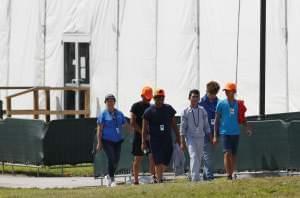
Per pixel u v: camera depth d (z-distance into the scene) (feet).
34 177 291.79
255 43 365.40
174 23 387.55
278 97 361.92
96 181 271.08
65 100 419.13
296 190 194.70
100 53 409.08
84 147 306.55
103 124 246.68
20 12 430.20
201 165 253.44
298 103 358.23
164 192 200.64
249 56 367.04
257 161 257.14
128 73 401.08
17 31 430.61
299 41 358.84
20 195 220.43
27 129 301.22
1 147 309.42
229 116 240.73
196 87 381.60
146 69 395.75
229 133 240.73
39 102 418.92
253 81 365.61
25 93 403.95
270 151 255.70
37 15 426.10
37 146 298.15
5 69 432.66
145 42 395.75
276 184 201.05
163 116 234.79
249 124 254.88
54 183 269.03
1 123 309.22
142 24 397.19
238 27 370.32
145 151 237.66
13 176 296.71
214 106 248.93
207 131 240.32
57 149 299.79
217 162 258.57
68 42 418.92
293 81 359.25
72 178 285.02
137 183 244.42
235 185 202.59
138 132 243.40
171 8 388.78
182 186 207.51
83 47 415.85
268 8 364.17
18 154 304.30
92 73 411.34
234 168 251.39
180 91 385.29
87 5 413.18
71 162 303.07
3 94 428.97
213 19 377.09
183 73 384.68
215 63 376.27
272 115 325.62
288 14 360.69
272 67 363.15
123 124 250.57
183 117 237.66
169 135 235.61
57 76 421.18
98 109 408.87
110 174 247.29
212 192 196.75
